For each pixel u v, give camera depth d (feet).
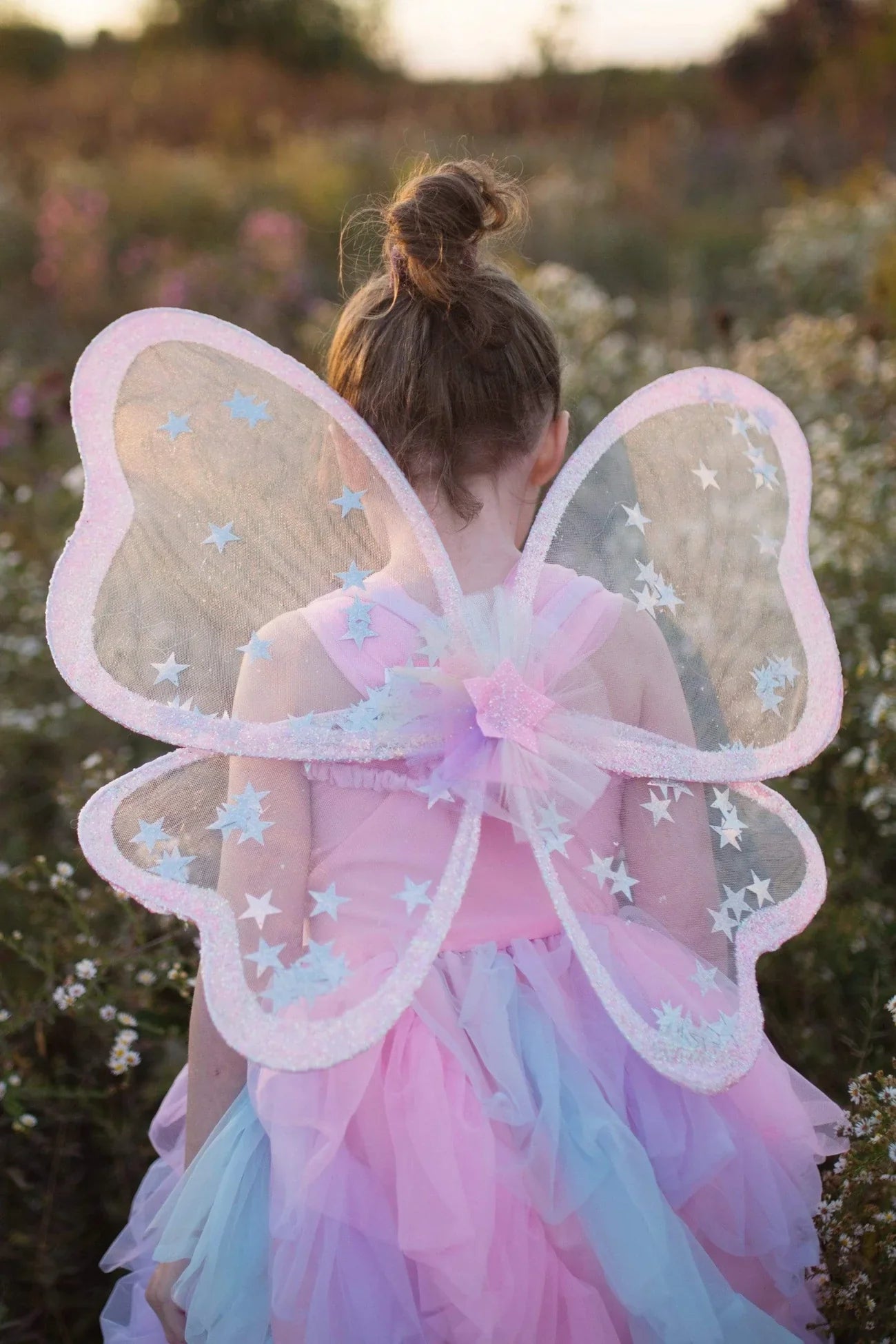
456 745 4.18
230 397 4.35
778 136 33.06
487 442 4.43
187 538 4.31
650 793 4.42
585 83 41.57
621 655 4.43
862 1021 5.75
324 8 52.85
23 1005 5.87
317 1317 4.07
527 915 4.33
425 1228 4.02
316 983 4.07
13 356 16.42
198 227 24.99
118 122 38.93
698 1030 4.25
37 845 7.37
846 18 39.34
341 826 4.26
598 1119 4.13
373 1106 4.16
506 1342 4.03
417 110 44.70
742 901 4.46
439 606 4.31
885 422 10.29
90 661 4.22
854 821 6.55
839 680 4.58
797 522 4.67
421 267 4.35
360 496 4.37
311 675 4.26
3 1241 5.64
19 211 23.47
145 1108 5.89
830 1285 4.52
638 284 21.94
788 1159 4.45
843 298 16.56
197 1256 4.22
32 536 10.08
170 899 4.17
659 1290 4.05
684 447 4.63
